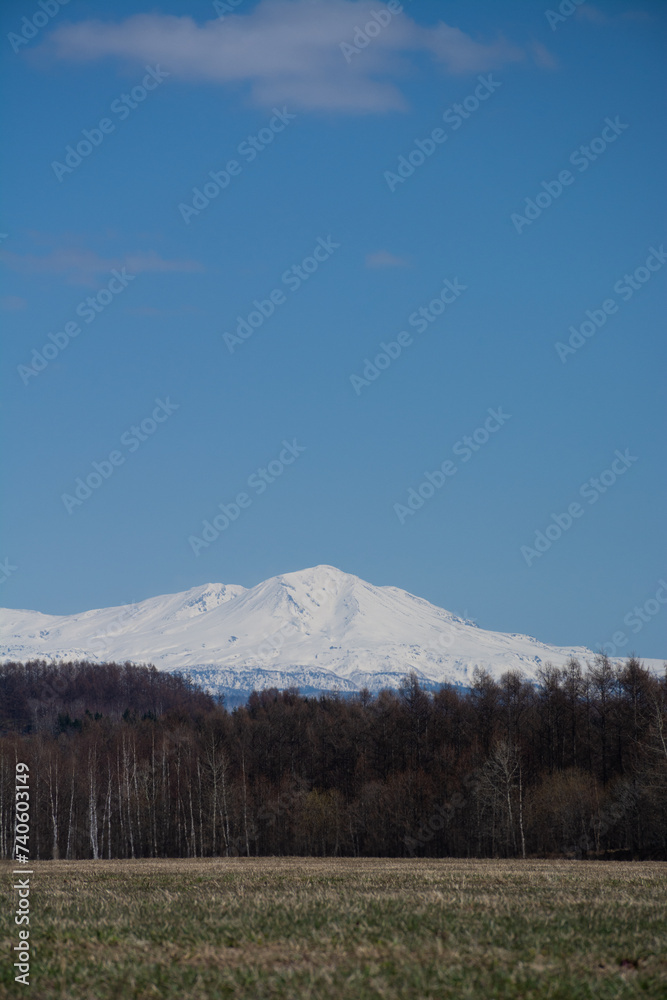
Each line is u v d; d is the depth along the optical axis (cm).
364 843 9644
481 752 9381
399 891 3353
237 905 2933
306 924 2495
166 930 2467
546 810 8394
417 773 9669
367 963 2022
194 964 2072
